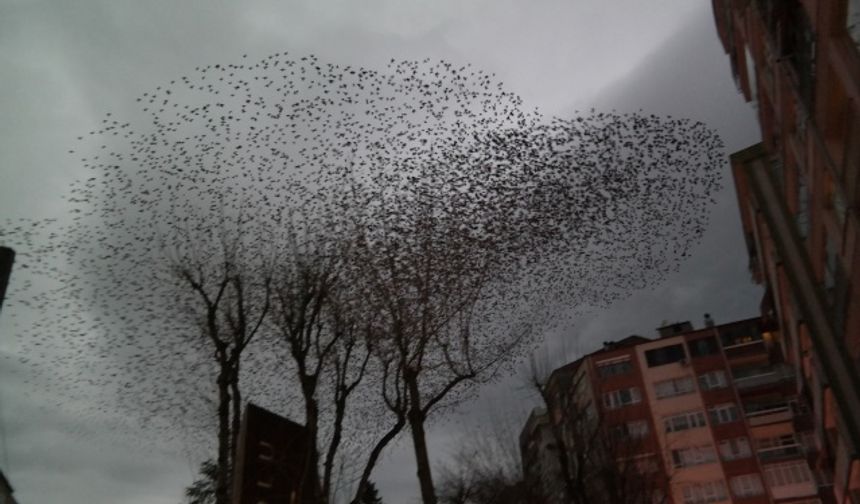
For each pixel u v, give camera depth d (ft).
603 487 73.92
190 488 104.58
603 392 147.54
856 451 72.43
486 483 78.28
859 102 42.52
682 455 138.00
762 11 57.36
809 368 88.43
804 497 128.67
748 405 140.56
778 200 83.92
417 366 43.55
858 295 58.13
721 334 149.69
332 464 39.01
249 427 38.06
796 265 79.56
